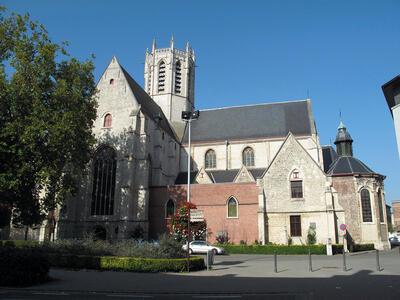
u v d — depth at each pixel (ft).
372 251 139.23
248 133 194.08
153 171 167.53
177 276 64.08
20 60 98.68
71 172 124.77
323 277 61.93
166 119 207.41
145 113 164.14
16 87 94.48
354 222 153.07
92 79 120.47
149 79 222.07
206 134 202.18
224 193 149.18
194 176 188.14
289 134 149.69
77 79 110.93
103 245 82.99
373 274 65.36
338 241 136.98
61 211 150.51
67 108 107.14
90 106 120.57
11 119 94.38
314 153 176.14
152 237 153.17
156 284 53.83
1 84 91.50
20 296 43.29
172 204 154.81
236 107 211.00
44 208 104.22
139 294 45.85
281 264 88.33
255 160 186.60
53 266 75.97
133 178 152.15
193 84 233.55
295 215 141.18
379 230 151.12
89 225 152.46
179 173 194.29
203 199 150.92
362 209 154.40
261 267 81.15
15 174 86.53
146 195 151.64
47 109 99.40
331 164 176.76
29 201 95.04
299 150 146.72
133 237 143.43
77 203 155.63
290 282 55.77
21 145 88.38
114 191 153.99
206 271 73.15
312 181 142.41
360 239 151.23
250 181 160.97
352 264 85.66
